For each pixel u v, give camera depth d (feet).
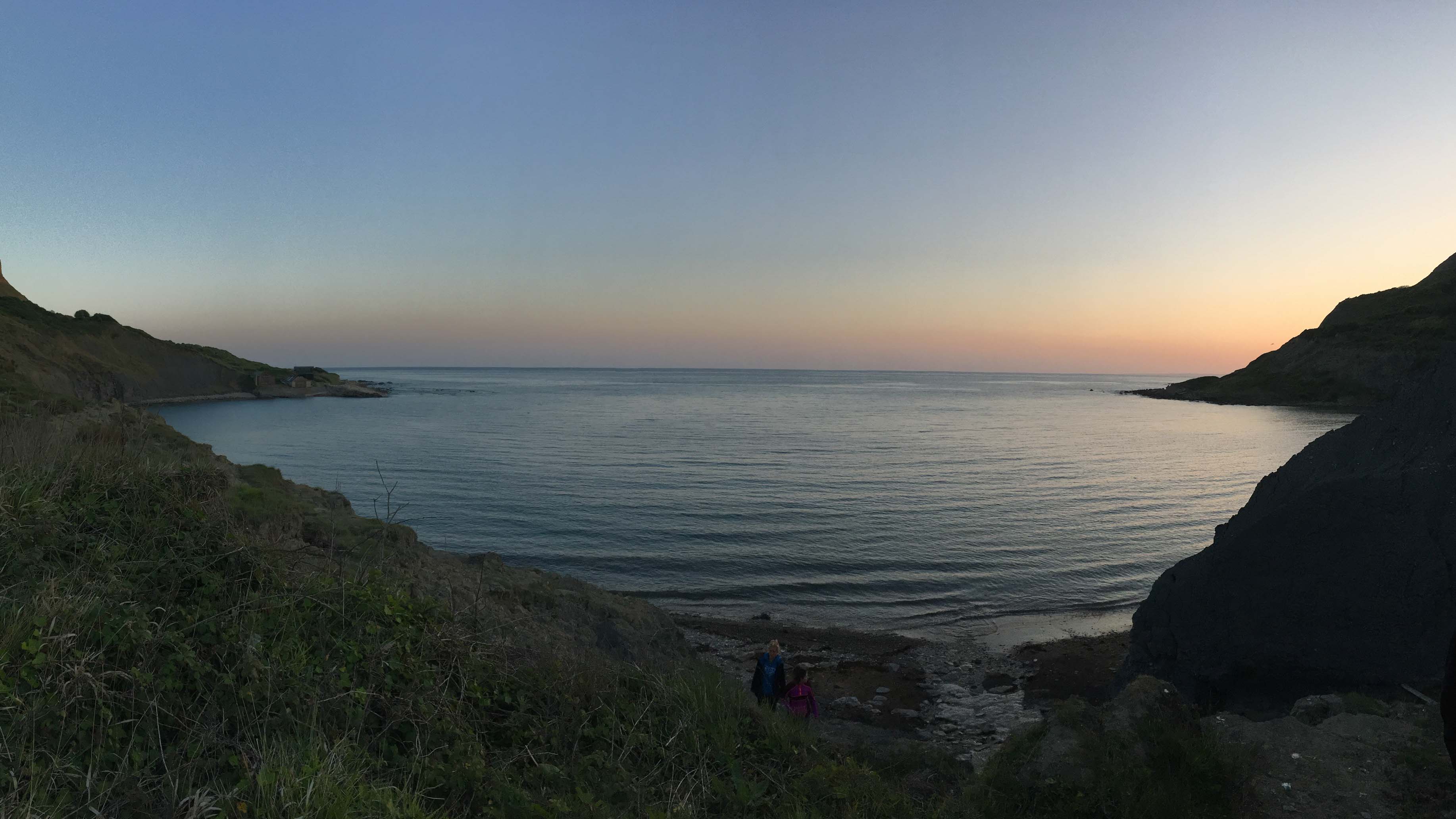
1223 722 20.74
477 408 375.25
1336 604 30.04
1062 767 17.69
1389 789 16.71
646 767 16.58
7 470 17.61
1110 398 557.33
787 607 70.18
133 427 35.76
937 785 21.11
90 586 14.24
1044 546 94.07
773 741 20.06
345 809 11.00
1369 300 471.21
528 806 13.29
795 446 213.05
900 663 54.49
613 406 407.64
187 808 10.36
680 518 108.47
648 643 39.22
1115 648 56.18
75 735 11.19
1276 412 375.66
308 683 14.15
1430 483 28.96
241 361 493.77
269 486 39.04
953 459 186.19
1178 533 102.17
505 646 20.45
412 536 34.17
